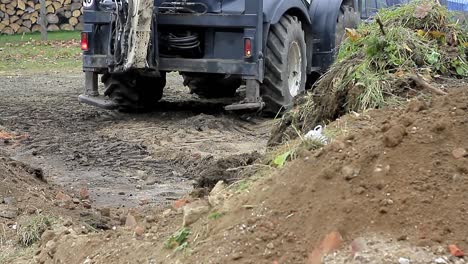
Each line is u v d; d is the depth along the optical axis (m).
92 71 14.34
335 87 6.98
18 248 6.92
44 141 12.38
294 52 14.38
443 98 5.51
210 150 11.70
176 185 10.05
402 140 5.09
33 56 26.48
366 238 4.64
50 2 30.30
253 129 13.44
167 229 6.00
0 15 29.84
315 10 15.57
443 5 7.71
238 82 16.17
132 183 10.14
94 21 13.98
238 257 4.83
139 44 13.23
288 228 4.89
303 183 5.10
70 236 6.55
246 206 5.21
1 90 18.78
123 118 14.56
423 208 4.72
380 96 6.35
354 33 7.40
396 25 7.23
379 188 4.87
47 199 8.25
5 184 8.10
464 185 4.80
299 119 7.45
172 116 14.73
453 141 5.06
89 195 9.41
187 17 13.50
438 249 4.50
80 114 14.98
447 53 6.93
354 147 5.20
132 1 13.13
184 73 14.53
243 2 13.45
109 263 5.71
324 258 4.61
